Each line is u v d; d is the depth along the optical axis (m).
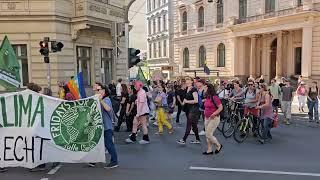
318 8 31.02
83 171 7.56
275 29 35.22
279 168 7.79
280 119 16.34
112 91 16.22
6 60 9.57
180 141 10.45
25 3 17.78
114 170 7.64
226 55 43.31
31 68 18.03
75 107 7.66
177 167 7.89
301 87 19.70
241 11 41.47
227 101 15.17
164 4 59.09
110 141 7.83
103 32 21.81
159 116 12.49
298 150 9.62
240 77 40.97
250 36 40.09
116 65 23.27
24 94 7.56
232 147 10.05
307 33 31.67
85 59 20.47
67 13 18.84
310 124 14.87
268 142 10.78
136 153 9.34
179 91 15.04
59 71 18.25
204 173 7.41
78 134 7.68
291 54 36.03
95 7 19.41
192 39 50.41
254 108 11.04
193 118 10.39
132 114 11.65
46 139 7.55
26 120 7.52
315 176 7.18
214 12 45.31
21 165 7.51
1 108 7.51
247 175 7.26
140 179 7.01
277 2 35.75
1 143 7.52
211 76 44.78
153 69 62.88
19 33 17.88
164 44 60.25
